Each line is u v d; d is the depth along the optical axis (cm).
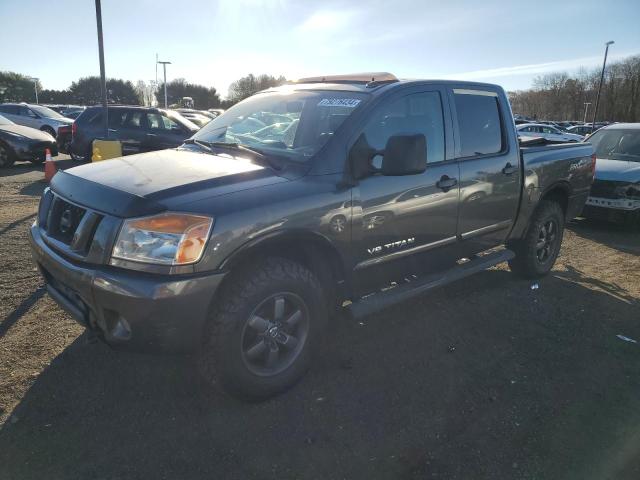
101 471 244
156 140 1227
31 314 397
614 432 287
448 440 276
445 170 388
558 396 321
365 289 358
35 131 1409
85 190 288
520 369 352
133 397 303
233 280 281
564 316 444
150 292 246
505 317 437
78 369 328
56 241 297
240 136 378
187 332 259
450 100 406
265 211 279
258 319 288
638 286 527
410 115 373
